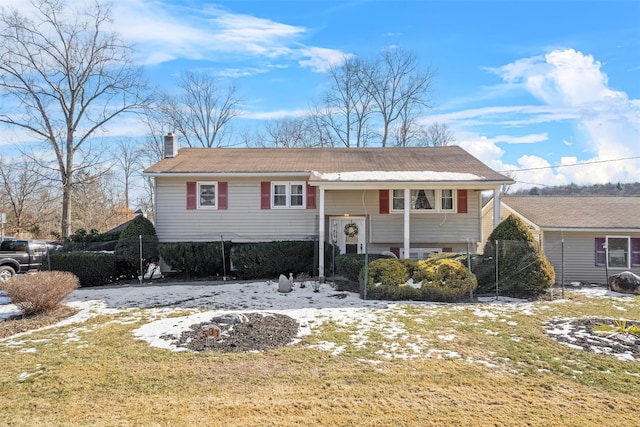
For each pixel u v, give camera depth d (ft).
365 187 42.91
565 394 16.22
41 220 113.50
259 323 26.27
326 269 47.06
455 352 21.20
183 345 22.40
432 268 35.81
